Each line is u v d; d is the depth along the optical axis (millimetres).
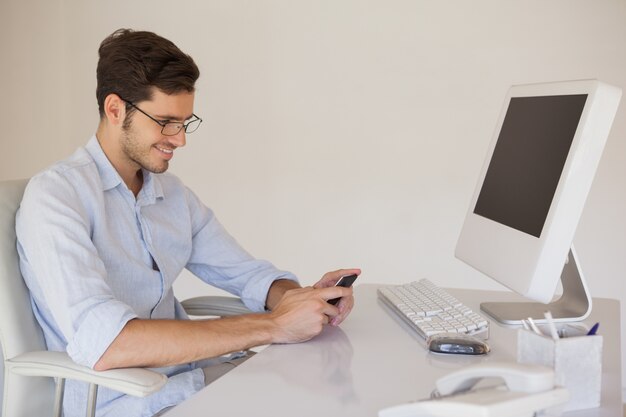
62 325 1422
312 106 3779
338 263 3818
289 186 3842
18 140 3883
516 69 3533
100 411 1603
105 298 1431
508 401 858
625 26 3402
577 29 3453
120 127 1671
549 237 1398
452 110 3623
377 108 3705
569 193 1389
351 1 3689
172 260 1882
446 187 3666
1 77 3799
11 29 3832
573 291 1649
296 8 3752
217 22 3850
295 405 1067
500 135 1756
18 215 1569
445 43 3598
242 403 1078
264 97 3830
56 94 4004
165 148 1695
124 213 1756
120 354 1361
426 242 3715
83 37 3988
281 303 1500
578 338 1027
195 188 3953
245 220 3906
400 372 1223
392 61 3666
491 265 1604
